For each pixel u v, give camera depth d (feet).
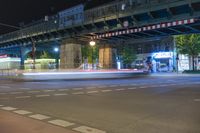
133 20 105.91
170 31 112.98
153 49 217.36
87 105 35.14
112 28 113.70
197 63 198.59
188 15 90.58
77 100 40.47
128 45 224.12
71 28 131.13
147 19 103.04
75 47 140.05
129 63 214.90
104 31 117.60
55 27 141.08
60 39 147.13
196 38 172.35
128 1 105.40
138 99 40.32
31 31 162.09
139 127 22.76
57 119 26.63
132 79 108.37
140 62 226.99
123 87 63.98
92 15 119.14
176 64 192.85
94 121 25.39
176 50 194.29
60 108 33.22
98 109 31.83
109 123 24.47
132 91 53.42
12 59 200.13
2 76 131.54
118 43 157.99
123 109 31.45
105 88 61.77
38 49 240.32
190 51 175.52
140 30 105.81
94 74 123.85
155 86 66.08
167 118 25.96
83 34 127.85
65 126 23.58
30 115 28.94
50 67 129.08
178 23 93.56
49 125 24.11
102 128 22.68
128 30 110.01
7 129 22.76
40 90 58.59
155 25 100.94
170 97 42.29
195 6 88.22
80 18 125.39
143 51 225.76
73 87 65.98
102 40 143.02
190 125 23.00
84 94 49.01
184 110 30.14
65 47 142.92
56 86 70.33
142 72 149.89
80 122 25.11
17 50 255.09
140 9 99.91
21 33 174.60
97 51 199.93
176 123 23.84
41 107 34.24
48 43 174.81
